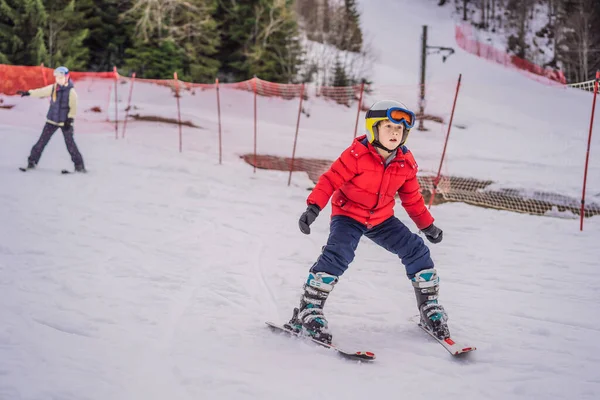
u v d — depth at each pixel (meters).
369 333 3.68
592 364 3.26
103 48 29.39
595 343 3.64
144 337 3.43
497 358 3.31
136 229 6.53
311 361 3.15
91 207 7.50
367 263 5.80
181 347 3.29
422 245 3.61
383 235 3.64
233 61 30.50
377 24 52.00
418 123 22.03
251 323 3.78
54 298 4.05
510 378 3.02
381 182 3.48
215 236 6.52
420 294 3.64
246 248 6.08
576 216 9.93
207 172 11.40
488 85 33.06
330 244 3.49
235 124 20.56
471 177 13.38
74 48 26.17
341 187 3.58
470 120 23.94
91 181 9.34
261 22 30.12
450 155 16.77
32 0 24.06
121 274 4.78
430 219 3.71
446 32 52.56
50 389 2.66
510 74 40.03
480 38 53.34
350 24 36.75
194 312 3.95
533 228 8.16
